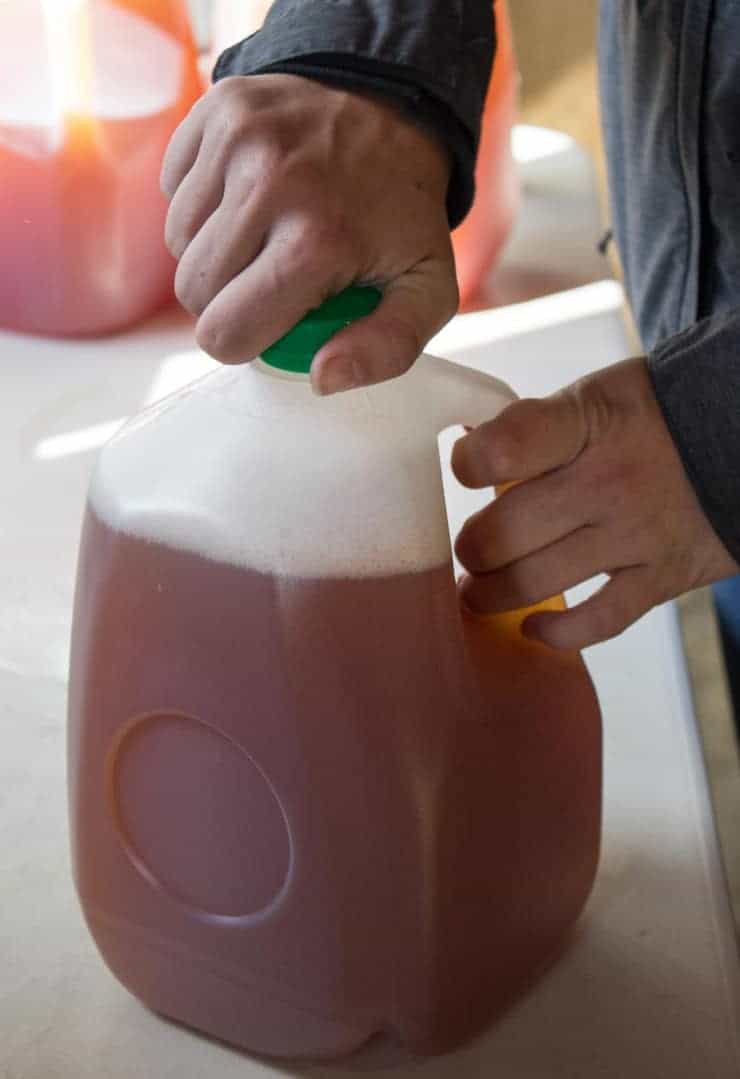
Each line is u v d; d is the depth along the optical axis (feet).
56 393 3.10
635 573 1.78
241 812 1.63
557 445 1.67
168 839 1.69
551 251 3.67
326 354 1.48
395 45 1.89
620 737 2.24
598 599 1.77
